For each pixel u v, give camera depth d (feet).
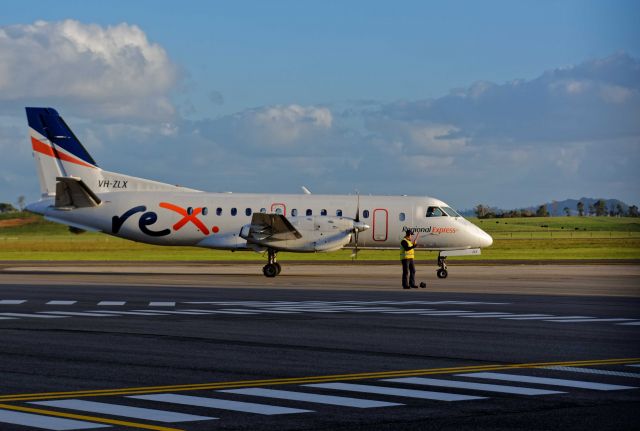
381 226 178.40
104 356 59.62
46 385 48.03
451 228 178.09
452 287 142.00
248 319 86.53
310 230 169.27
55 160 180.65
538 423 39.04
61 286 137.49
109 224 177.88
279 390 46.83
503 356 60.39
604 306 105.50
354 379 50.52
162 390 46.62
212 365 55.83
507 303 109.40
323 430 37.68
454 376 51.72
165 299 112.68
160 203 177.58
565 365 56.18
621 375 52.16
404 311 96.84
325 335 72.84
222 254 333.01
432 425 38.63
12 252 359.87
